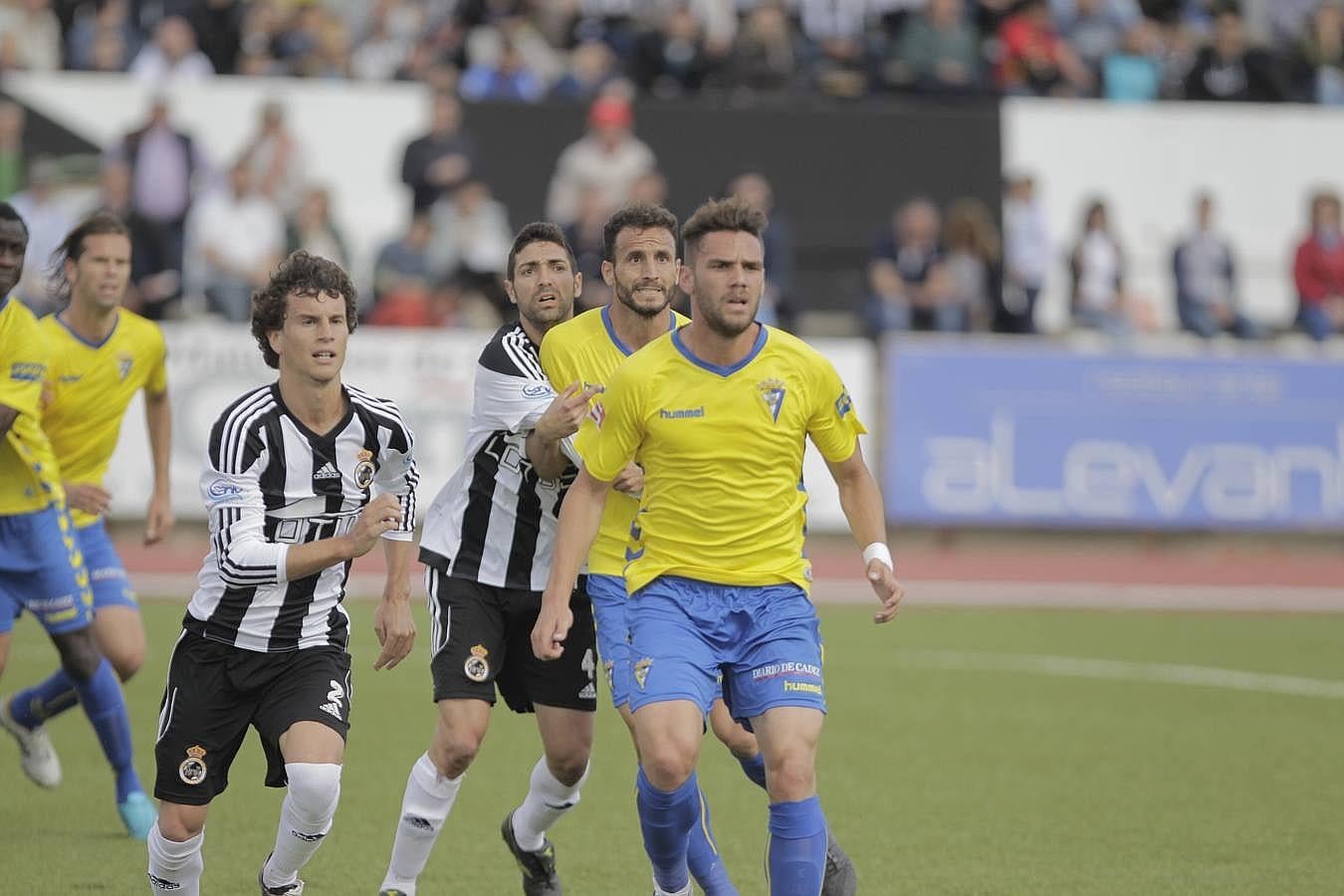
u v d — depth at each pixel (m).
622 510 20.31
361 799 27.00
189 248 59.03
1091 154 67.81
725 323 18.30
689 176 64.75
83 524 26.12
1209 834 25.45
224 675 18.92
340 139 63.38
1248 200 68.94
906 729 33.72
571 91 65.44
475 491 21.34
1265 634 47.47
